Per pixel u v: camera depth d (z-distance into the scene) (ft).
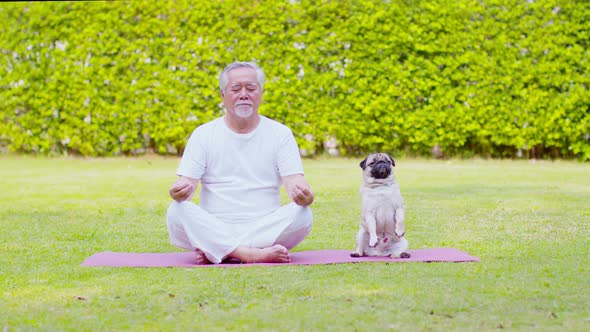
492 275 16.15
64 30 51.93
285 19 50.06
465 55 49.24
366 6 50.01
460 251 19.31
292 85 50.26
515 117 49.29
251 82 18.72
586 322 12.50
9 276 16.57
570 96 48.32
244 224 18.83
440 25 49.32
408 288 14.84
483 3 49.39
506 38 48.98
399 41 49.70
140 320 12.83
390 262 17.83
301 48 50.29
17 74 52.54
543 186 35.12
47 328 12.35
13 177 40.83
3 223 25.14
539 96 48.62
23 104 53.06
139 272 16.93
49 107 52.65
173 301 14.08
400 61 50.44
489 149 51.24
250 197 19.08
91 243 21.49
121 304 13.89
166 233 23.39
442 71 49.93
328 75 50.06
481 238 21.54
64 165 48.03
